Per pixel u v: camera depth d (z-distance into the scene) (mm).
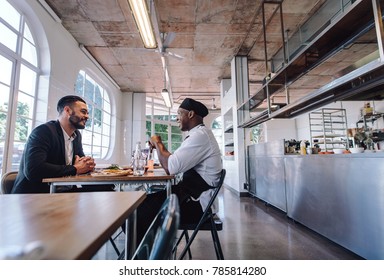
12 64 2807
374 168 1628
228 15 3607
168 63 5402
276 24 3842
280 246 2070
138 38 4270
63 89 3768
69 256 320
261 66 5559
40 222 475
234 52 4871
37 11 3080
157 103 8664
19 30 2932
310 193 2447
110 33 4090
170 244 348
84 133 5211
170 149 8828
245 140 4969
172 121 9008
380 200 1577
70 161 1908
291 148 3264
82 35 4133
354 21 1841
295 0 3268
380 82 2000
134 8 2512
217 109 9641
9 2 2750
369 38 2328
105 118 6438
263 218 3062
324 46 2266
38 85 3309
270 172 3627
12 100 2779
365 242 1693
